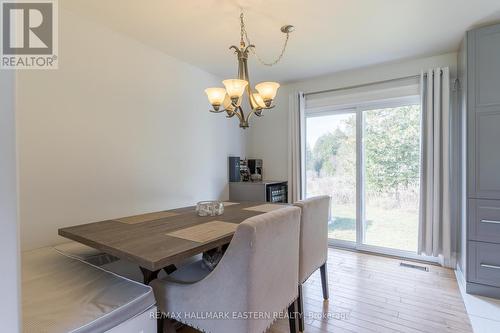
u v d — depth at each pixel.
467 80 2.28
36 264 1.58
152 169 2.69
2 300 0.72
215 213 2.00
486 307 2.02
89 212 2.18
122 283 1.36
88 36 2.16
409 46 2.64
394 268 2.78
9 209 0.73
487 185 2.21
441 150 2.75
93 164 2.21
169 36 2.44
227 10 2.01
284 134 3.86
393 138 3.16
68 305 1.15
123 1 1.90
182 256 1.21
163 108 2.80
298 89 3.75
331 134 3.58
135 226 1.69
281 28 2.28
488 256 2.20
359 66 3.17
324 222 2.06
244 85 1.69
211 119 3.43
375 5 1.95
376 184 3.27
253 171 3.89
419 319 1.88
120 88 2.40
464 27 2.27
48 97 1.95
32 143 1.88
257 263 1.19
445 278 2.53
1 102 0.71
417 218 3.03
